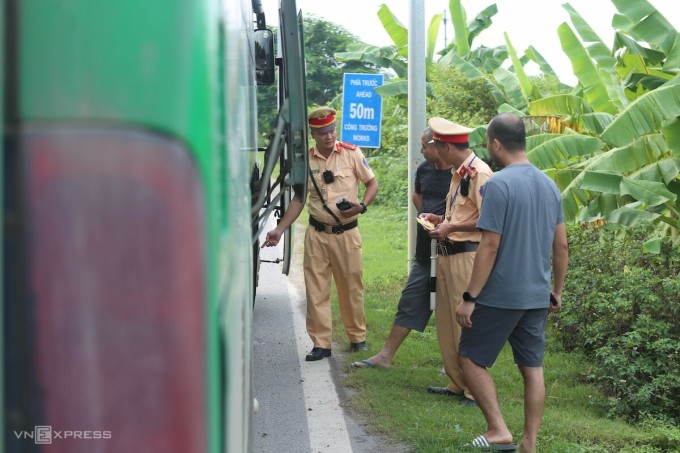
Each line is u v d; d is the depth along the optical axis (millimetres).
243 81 3156
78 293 1504
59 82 1493
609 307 6863
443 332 6457
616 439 5484
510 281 4957
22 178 1487
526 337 5082
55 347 1503
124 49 1507
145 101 1511
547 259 5070
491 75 16219
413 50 8523
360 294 7758
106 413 1517
